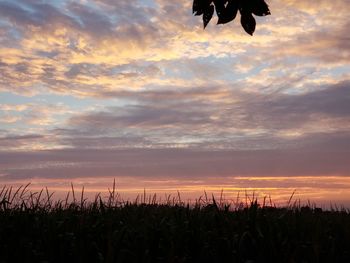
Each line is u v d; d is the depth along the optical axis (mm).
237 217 6633
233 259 5281
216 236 5746
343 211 7949
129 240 5766
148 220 6641
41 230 5719
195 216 6508
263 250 5355
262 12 4219
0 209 6277
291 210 7312
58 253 5293
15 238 5480
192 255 5465
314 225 6523
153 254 5422
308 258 5410
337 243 5879
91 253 5254
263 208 6699
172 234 5816
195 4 4340
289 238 5918
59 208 6918
